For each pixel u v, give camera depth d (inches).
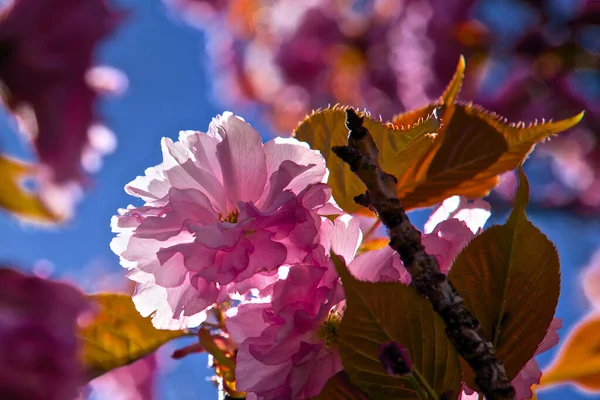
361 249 15.6
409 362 12.8
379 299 13.1
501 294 13.7
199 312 14.4
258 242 13.8
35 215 19.7
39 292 16.3
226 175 14.4
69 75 18.4
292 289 13.7
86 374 16.1
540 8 40.9
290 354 13.6
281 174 14.0
